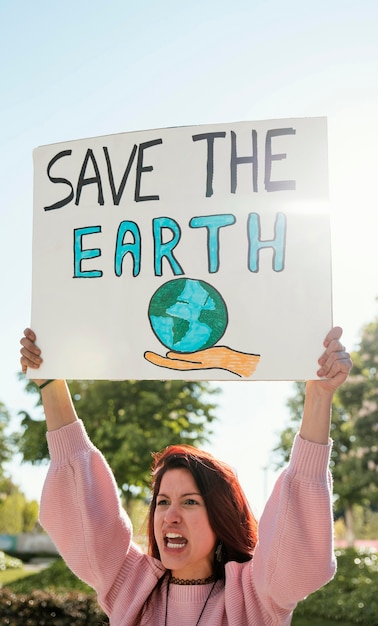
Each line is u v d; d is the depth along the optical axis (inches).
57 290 120.2
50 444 124.4
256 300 112.0
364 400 879.1
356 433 886.4
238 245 114.0
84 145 123.3
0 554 1117.1
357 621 569.3
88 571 121.9
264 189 114.7
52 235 122.2
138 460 755.4
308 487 108.5
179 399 790.5
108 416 782.5
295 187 114.0
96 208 120.8
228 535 119.0
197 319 113.4
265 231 113.7
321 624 567.2
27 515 1835.6
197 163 117.6
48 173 124.5
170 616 118.1
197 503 118.2
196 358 112.5
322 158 114.0
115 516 123.5
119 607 121.4
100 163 122.0
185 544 117.3
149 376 114.0
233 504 119.7
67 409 125.5
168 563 116.6
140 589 120.8
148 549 126.0
